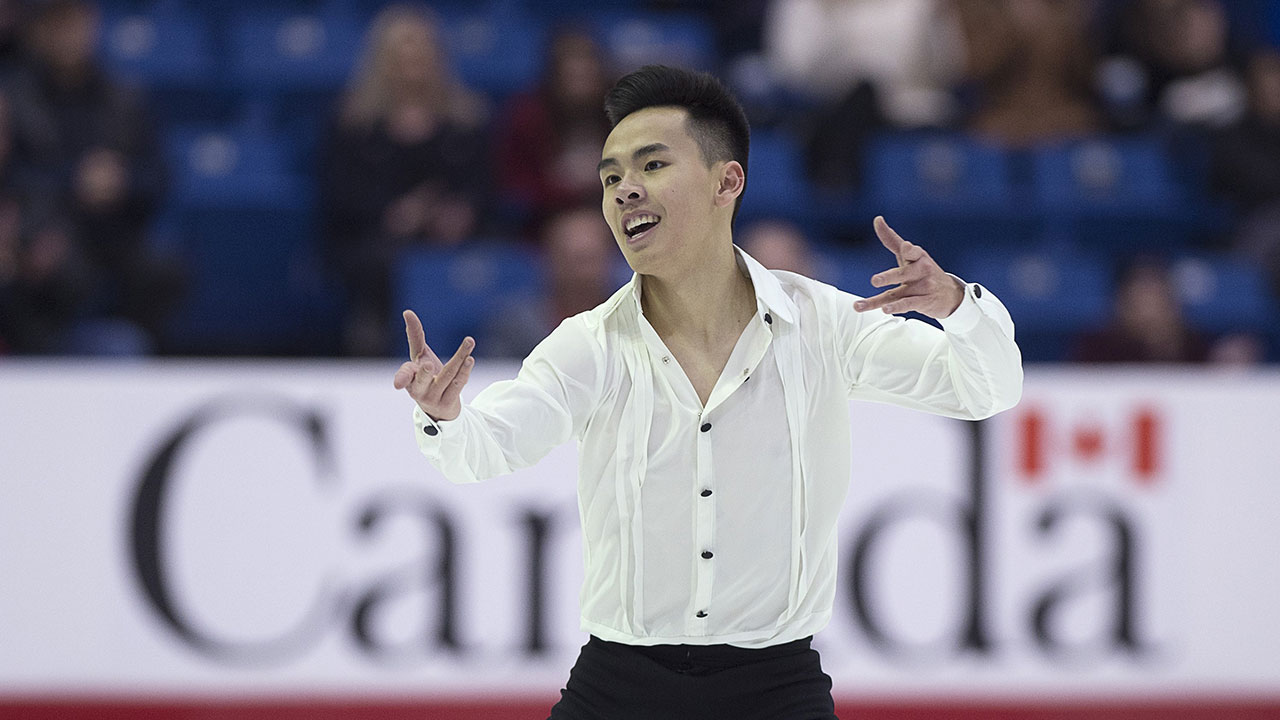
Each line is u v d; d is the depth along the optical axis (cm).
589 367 849
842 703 1609
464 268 2133
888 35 2491
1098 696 1636
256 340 2238
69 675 1583
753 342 855
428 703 1598
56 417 1595
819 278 2161
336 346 2217
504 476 1614
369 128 2227
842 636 1614
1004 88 2495
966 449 1636
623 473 850
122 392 1603
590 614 876
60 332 2020
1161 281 2125
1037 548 1638
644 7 2759
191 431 1605
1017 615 1633
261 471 1608
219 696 1591
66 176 2197
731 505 847
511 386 827
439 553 1608
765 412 851
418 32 2236
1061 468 1647
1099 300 2281
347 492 1608
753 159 2383
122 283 2089
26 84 2211
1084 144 2472
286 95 2564
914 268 784
